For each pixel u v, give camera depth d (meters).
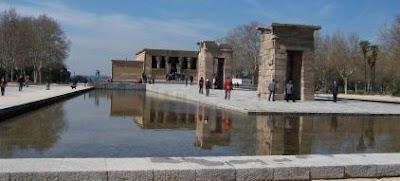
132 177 9.23
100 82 78.94
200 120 23.22
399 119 25.94
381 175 10.34
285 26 37.19
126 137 16.83
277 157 10.80
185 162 10.04
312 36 37.97
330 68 87.81
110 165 9.59
